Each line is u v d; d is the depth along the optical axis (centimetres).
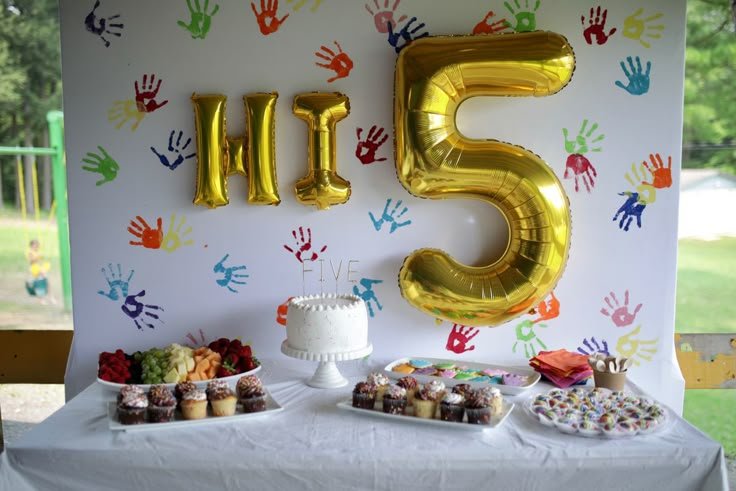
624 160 197
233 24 197
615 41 194
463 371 185
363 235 201
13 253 640
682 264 499
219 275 203
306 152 199
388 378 182
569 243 186
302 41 197
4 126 678
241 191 200
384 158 198
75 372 205
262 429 146
